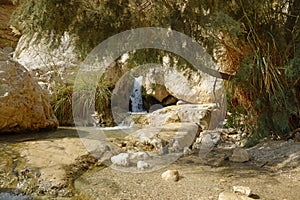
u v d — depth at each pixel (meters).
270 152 2.63
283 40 2.60
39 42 2.73
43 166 2.12
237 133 3.47
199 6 2.38
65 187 1.86
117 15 2.54
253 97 2.95
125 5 2.52
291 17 2.60
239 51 2.77
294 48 2.58
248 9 2.42
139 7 2.55
